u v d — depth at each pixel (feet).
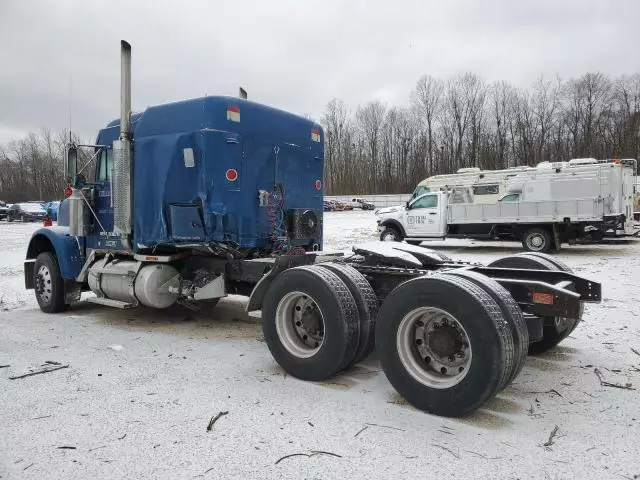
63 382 15.19
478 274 13.35
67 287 25.98
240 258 21.22
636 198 75.46
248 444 11.12
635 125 195.93
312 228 23.44
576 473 9.82
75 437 11.51
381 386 14.73
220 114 19.89
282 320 15.75
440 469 10.01
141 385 14.88
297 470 10.02
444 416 12.44
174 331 21.88
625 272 37.58
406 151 257.55
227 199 20.10
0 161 289.74
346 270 15.49
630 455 10.52
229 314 25.55
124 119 22.11
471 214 58.54
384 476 9.77
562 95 216.54
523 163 221.66
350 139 274.77
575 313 13.07
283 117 22.44
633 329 20.68
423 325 13.30
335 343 14.33
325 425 12.06
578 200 52.75
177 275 22.24
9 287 35.63
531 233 55.72
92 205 24.85
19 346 19.42
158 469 10.10
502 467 10.07
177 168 20.57
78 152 24.63
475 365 11.82
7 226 120.78
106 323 23.56
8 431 11.86
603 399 13.52
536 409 12.91
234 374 15.87
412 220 62.54
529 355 17.62
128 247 22.67
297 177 23.20
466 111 234.38
